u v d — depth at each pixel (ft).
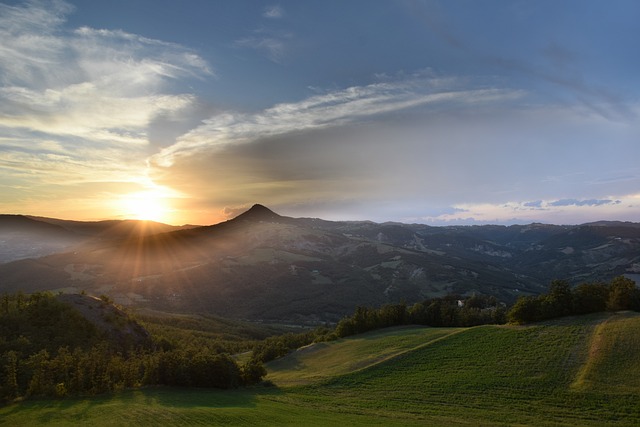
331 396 217.36
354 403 201.36
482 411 180.14
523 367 220.84
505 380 210.18
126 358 268.21
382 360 268.82
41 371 180.14
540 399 186.60
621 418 161.89
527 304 297.94
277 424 148.97
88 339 269.85
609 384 186.50
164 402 173.17
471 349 260.62
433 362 251.39
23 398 169.07
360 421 165.07
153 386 213.05
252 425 145.38
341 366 280.92
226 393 217.77
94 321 295.28
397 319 402.93
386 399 205.67
